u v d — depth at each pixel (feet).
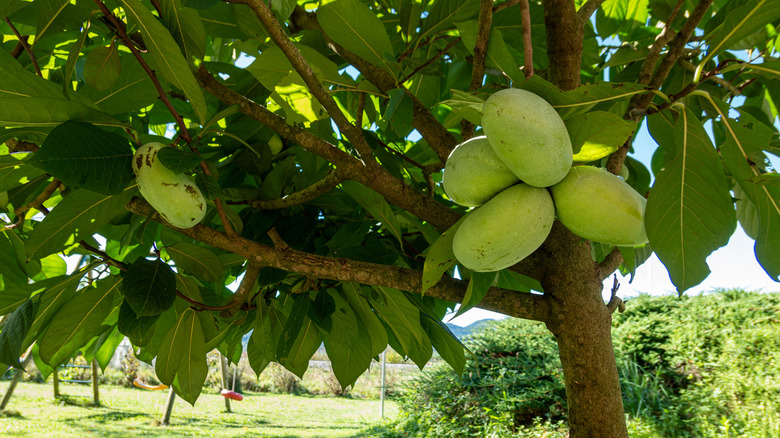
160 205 3.99
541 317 4.99
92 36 6.14
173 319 6.63
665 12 7.17
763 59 5.24
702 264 3.84
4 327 4.57
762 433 19.49
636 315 29.86
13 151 4.75
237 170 6.75
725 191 3.72
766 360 23.13
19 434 30.94
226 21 5.97
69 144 3.70
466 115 3.54
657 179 3.81
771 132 3.66
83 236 5.03
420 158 8.16
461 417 26.61
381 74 5.74
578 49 5.09
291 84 5.75
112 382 61.11
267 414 44.16
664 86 6.46
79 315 5.32
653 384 24.07
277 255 4.94
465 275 6.06
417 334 5.60
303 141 4.89
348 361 6.79
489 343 30.19
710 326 26.50
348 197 7.02
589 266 4.98
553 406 24.58
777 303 27.02
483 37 4.66
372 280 4.93
